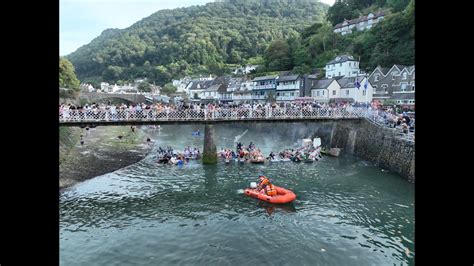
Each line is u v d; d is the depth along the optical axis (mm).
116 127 63281
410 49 66625
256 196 22297
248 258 14461
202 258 14523
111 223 18422
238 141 49406
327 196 22531
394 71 61781
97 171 29547
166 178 27594
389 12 85000
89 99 78938
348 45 86125
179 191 24000
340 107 36156
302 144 42062
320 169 30281
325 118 34844
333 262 14117
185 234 16922
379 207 20344
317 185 25094
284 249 15211
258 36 166375
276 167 31234
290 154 35125
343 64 74312
